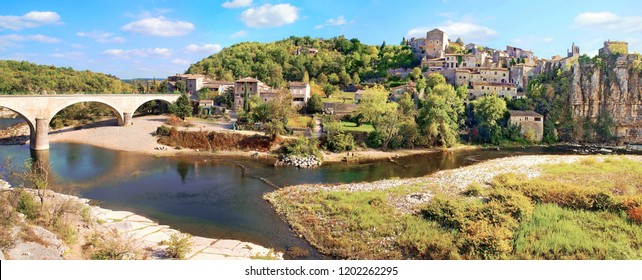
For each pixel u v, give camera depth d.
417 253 33.09
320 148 88.44
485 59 161.88
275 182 60.88
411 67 173.62
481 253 31.62
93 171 67.00
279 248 35.47
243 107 117.12
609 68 122.81
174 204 49.16
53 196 42.38
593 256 30.89
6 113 164.38
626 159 77.06
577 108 122.88
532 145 109.69
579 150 101.81
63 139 98.19
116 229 37.09
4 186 50.25
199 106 122.25
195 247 34.19
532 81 136.25
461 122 110.25
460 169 69.50
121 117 110.44
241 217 44.12
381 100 99.12
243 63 194.75
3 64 199.12
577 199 42.22
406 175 67.81
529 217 38.16
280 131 90.06
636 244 33.22
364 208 43.19
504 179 54.59
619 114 118.94
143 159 78.31
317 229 39.12
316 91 148.00
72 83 186.25
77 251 30.23
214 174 66.31
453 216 38.19
